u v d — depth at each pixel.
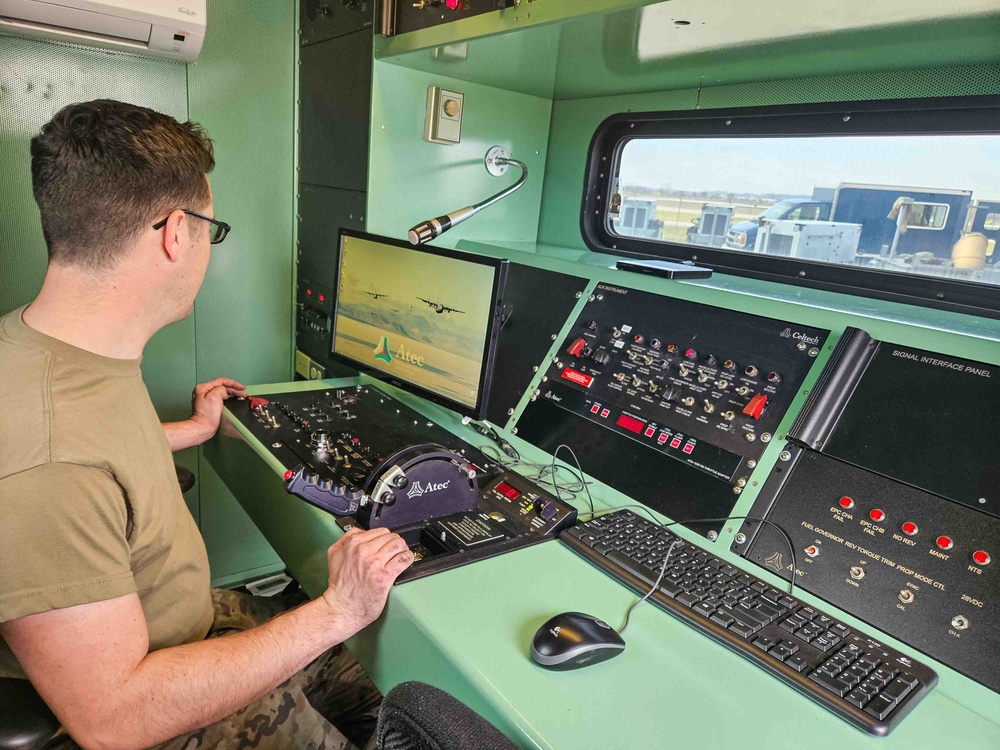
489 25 1.41
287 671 0.97
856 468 1.09
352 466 1.41
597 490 1.36
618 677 0.86
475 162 2.11
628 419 1.39
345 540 1.05
